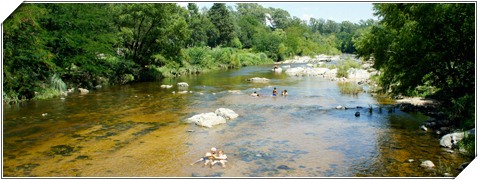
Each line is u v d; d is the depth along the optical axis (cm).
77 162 1337
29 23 2719
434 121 1902
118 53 4678
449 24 1866
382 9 2483
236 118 2077
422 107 2309
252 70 6006
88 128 1841
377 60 2555
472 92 1969
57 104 2541
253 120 2019
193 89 3447
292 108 2400
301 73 5275
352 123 1928
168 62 5016
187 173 1222
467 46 1881
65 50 3459
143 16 4562
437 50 1956
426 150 1441
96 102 2642
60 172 1236
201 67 5794
